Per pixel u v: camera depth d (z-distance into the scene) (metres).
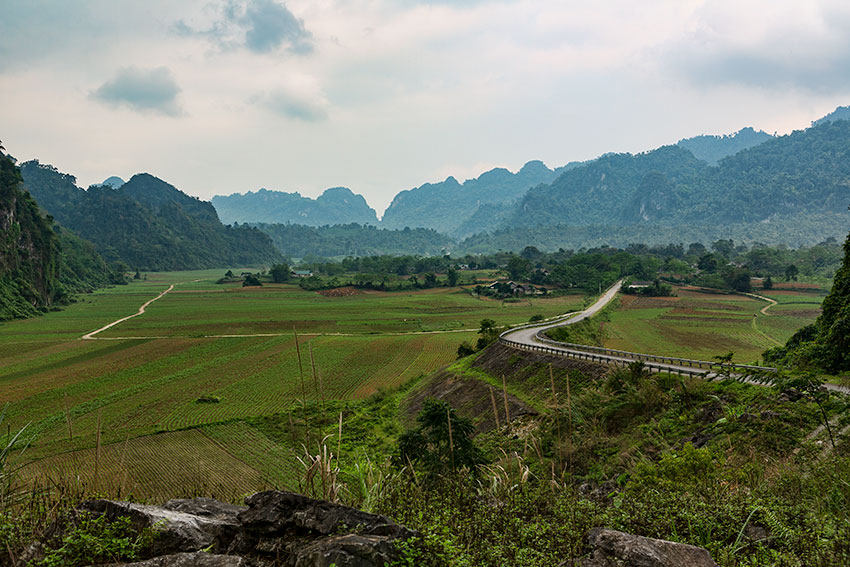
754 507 7.52
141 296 181.12
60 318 123.50
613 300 132.88
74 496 7.30
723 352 70.75
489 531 7.11
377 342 85.25
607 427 28.78
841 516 7.77
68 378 62.31
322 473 8.05
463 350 68.12
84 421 44.66
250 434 40.78
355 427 41.56
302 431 36.91
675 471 11.27
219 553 5.95
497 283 168.88
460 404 44.66
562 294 160.38
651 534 7.25
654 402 28.44
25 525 6.32
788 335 87.69
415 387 55.56
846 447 12.52
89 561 5.38
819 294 146.00
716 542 6.78
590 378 37.03
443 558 5.67
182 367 68.06
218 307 143.88
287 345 83.50
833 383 26.17
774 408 19.92
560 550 6.48
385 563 5.28
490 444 30.67
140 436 40.31
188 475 31.84
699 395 27.11
